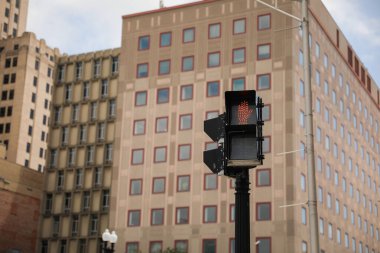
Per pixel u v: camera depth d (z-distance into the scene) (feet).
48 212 281.54
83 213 272.31
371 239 320.91
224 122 30.12
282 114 235.61
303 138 240.53
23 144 440.45
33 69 458.50
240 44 250.98
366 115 340.18
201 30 260.21
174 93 258.37
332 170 272.51
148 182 252.42
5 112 447.01
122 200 255.09
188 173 245.86
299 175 231.91
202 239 235.61
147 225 247.29
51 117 292.40
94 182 274.36
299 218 226.99
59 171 284.41
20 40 459.73
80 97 290.15
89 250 266.57
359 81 332.19
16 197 295.07
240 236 31.63
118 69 287.07
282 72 240.53
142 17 274.57
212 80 252.21
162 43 267.18
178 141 251.60
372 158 342.64
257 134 29.78
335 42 296.92
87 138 282.36
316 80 264.93
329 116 276.62
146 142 257.75
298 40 248.93
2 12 507.71
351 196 295.28
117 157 261.44
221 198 237.04
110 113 281.95
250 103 30.30
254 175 232.73
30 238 298.15
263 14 250.37
